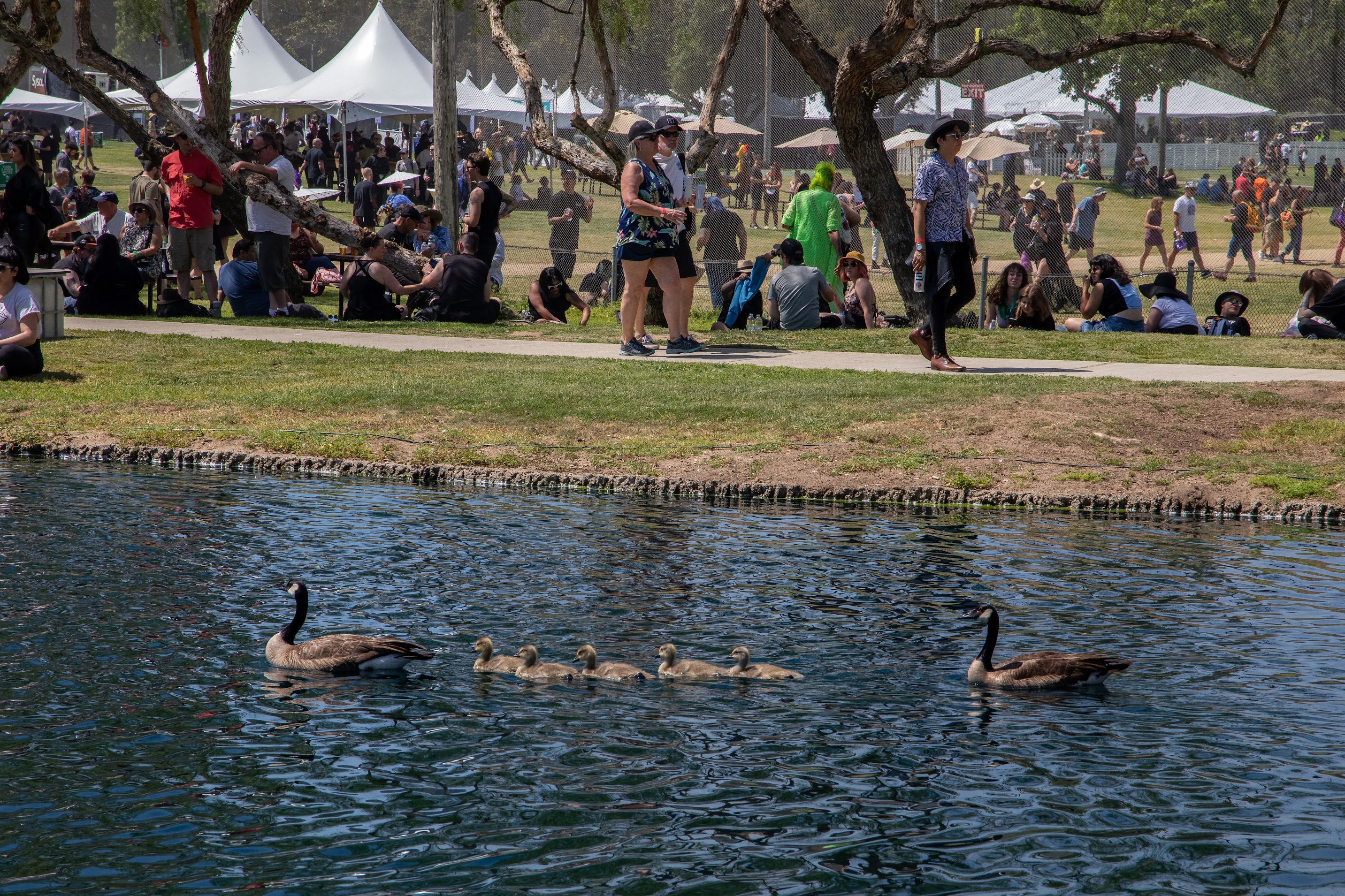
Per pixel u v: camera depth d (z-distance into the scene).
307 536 9.62
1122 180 30.61
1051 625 7.69
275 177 19.75
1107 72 29.59
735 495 11.62
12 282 15.21
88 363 15.74
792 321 18.31
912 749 5.83
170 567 8.63
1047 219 22.81
